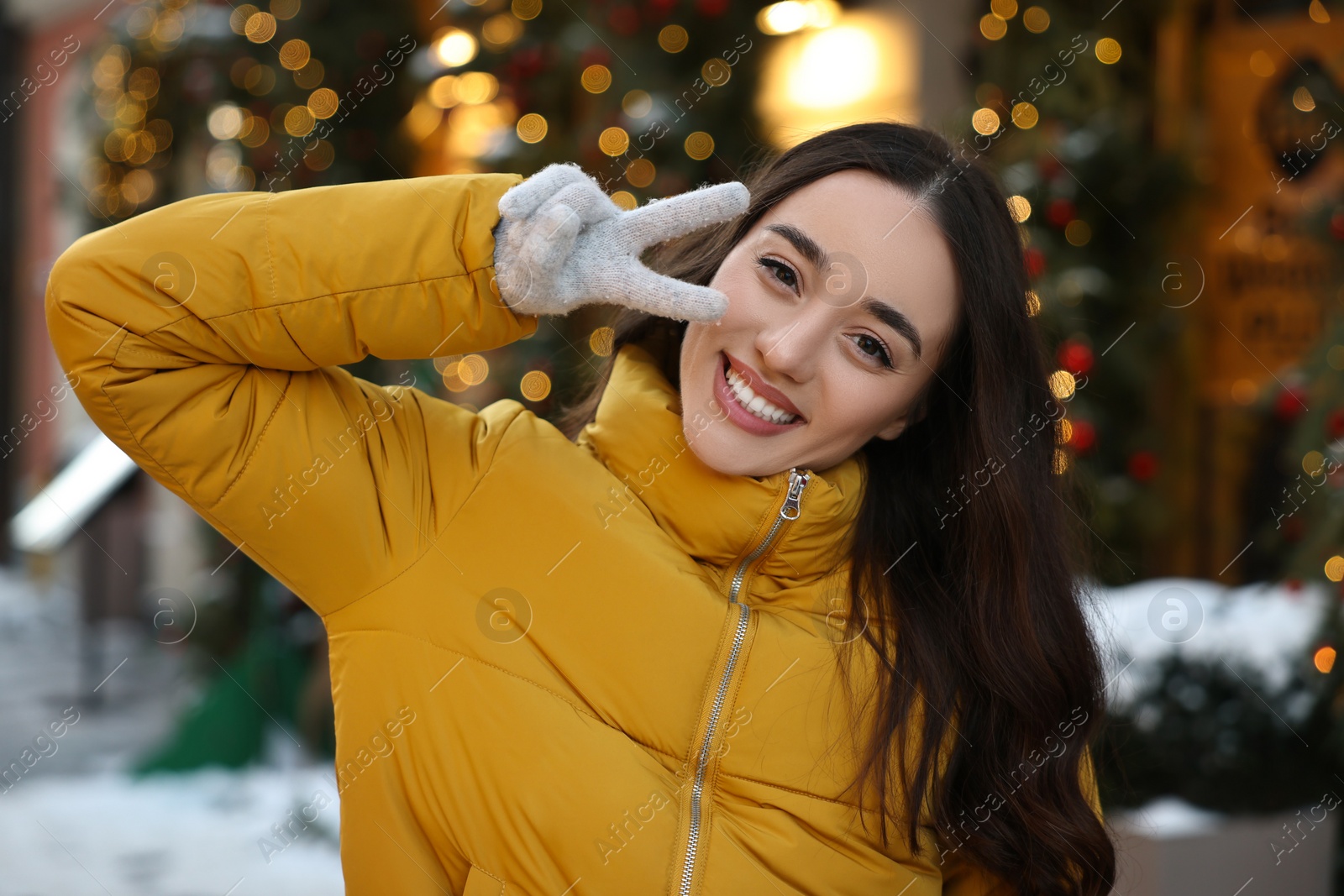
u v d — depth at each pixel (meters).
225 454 1.15
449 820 1.22
